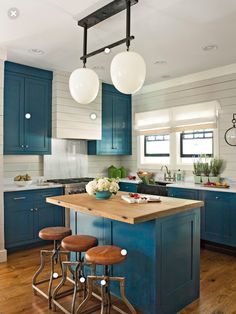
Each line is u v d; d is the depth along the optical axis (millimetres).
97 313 2254
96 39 3174
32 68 4195
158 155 5281
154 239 2117
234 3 2412
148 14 2590
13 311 2297
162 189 3014
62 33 3020
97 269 2676
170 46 3385
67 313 2217
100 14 2518
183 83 4742
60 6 2447
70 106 4539
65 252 2576
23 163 4367
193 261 2463
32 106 4203
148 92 5324
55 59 3873
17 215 3734
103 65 4117
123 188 5066
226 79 4191
